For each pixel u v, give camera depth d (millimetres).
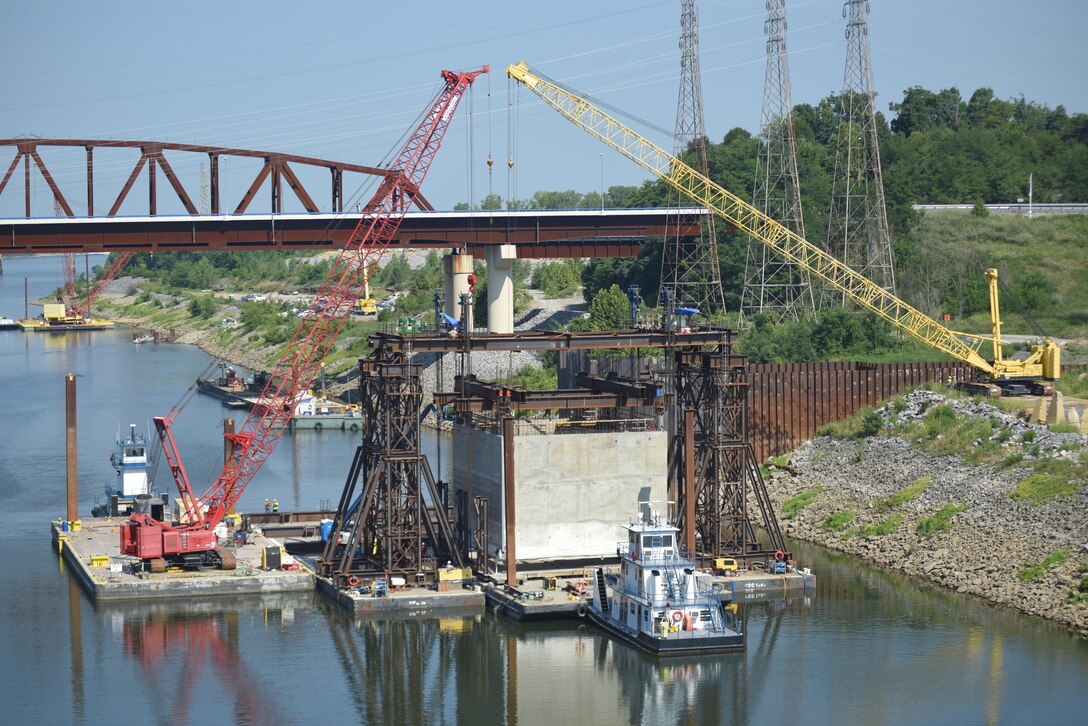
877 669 132000
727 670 133250
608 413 170625
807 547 179375
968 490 176250
